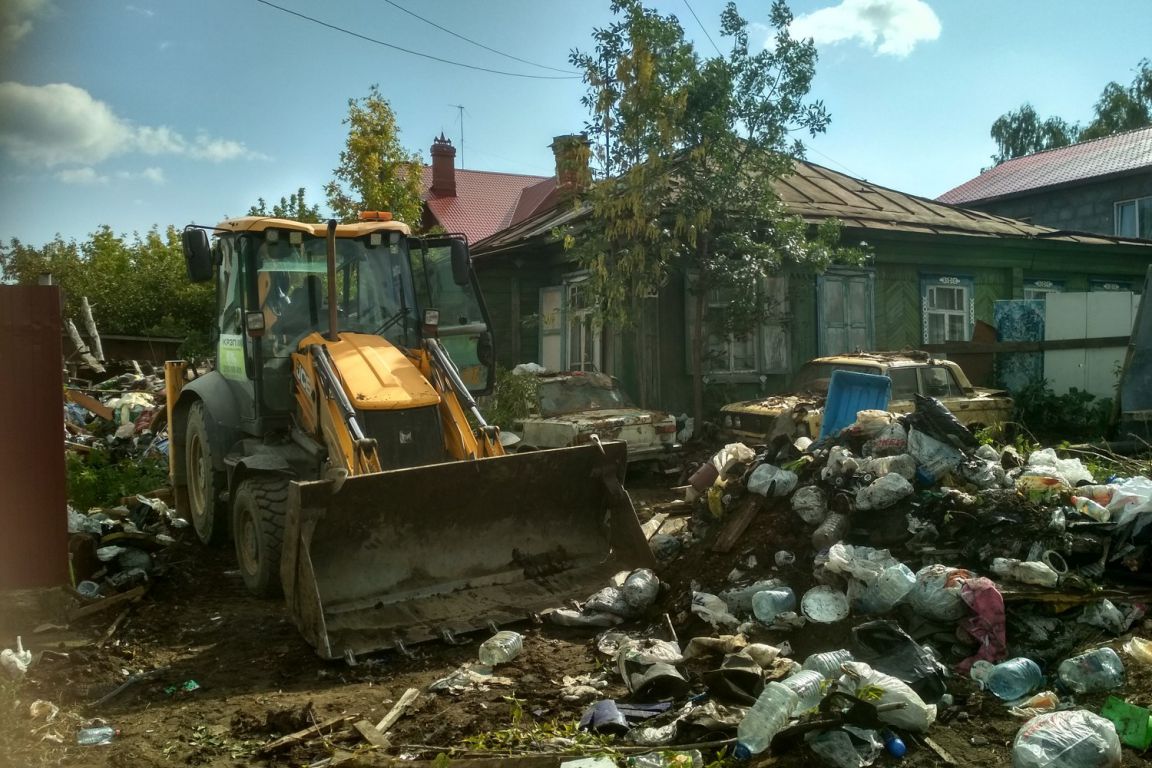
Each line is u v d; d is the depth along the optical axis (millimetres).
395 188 20266
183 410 8602
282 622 6047
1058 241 16422
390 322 7410
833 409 8656
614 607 5762
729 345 13539
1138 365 10477
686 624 5504
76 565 6617
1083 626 4828
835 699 3957
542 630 5703
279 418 6949
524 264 15039
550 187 31250
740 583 5719
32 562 5230
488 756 3971
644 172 11242
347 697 4762
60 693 4828
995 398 11125
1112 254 17984
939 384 10961
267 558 6277
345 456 6031
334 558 5582
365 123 20344
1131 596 4977
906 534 5574
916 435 5977
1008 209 29703
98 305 22578
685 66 11445
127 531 7242
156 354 19422
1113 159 27641
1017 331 15156
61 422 5273
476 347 9281
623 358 13195
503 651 5188
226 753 4148
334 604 5500
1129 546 5188
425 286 7805
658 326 12969
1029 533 5262
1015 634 4816
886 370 10680
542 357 15328
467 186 33906
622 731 4180
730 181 11719
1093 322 14398
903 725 4043
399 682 5000
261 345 6926
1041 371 14180
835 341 14484
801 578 5586
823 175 17031
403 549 5785
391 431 6305
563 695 4652
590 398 11086
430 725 4363
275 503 6332
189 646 5645
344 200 20656
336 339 6789
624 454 6410
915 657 4488
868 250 14617
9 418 5176
